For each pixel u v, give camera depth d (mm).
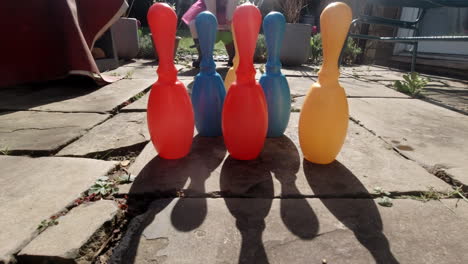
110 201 872
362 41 4742
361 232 760
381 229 773
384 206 868
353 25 3279
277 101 1258
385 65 4570
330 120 1000
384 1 3143
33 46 2279
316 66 4012
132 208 876
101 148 1252
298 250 700
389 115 1739
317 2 6910
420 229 776
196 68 3482
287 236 742
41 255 662
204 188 938
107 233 771
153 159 1133
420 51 4238
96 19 2637
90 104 1896
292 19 4176
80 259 677
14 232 732
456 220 814
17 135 1380
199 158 1136
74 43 2256
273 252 693
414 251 703
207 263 661
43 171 1041
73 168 1062
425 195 927
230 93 1036
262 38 4453
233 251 694
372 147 1270
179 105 1030
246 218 806
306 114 1044
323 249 704
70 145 1288
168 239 729
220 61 4230
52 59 2316
